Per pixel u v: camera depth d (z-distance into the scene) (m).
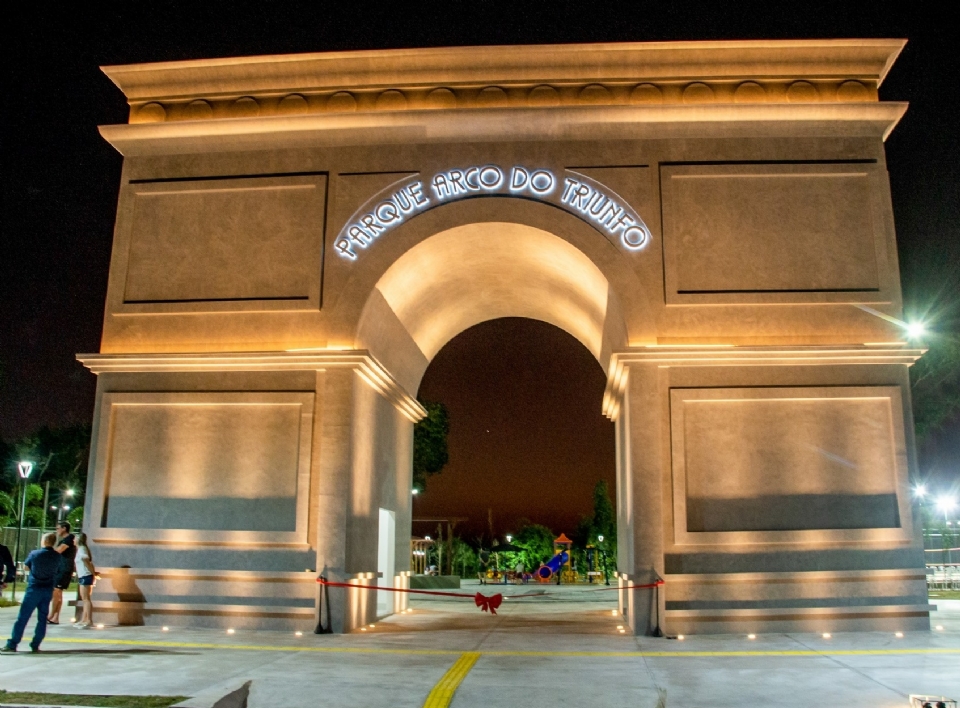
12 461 49.69
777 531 14.35
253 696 8.84
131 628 14.37
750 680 9.94
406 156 16.03
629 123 15.70
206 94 16.44
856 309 15.17
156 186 16.38
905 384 14.88
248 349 15.57
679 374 14.97
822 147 15.74
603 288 16.38
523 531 57.38
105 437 15.44
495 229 16.09
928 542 33.41
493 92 15.88
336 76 16.09
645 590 14.20
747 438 14.77
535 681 9.85
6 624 14.66
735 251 15.42
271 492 14.97
